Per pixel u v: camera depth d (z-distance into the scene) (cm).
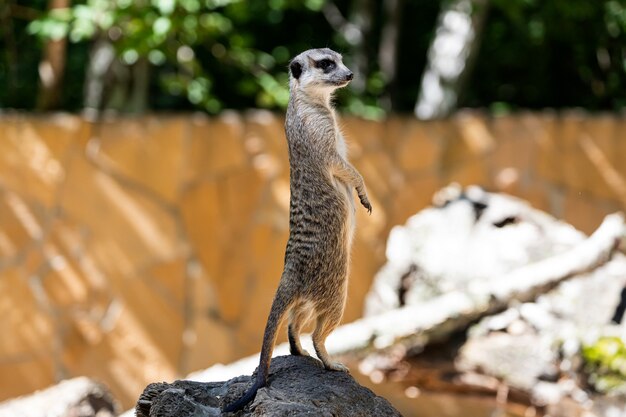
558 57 2053
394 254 1172
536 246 1120
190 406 608
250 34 1922
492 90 2091
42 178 1435
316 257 646
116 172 1456
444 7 1791
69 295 1442
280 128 1485
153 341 1462
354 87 1788
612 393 966
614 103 2020
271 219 1482
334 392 624
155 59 1561
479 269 1106
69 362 1438
